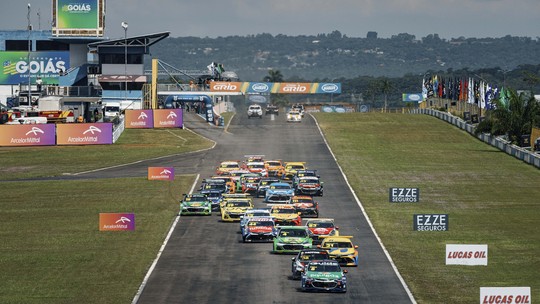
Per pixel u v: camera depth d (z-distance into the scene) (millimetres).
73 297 140875
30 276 157500
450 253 151375
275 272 157000
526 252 182625
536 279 156875
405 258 172750
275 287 145500
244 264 164125
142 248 181375
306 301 135625
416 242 190875
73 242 190250
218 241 188250
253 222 189250
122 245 185500
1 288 148125
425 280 153250
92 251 179875
